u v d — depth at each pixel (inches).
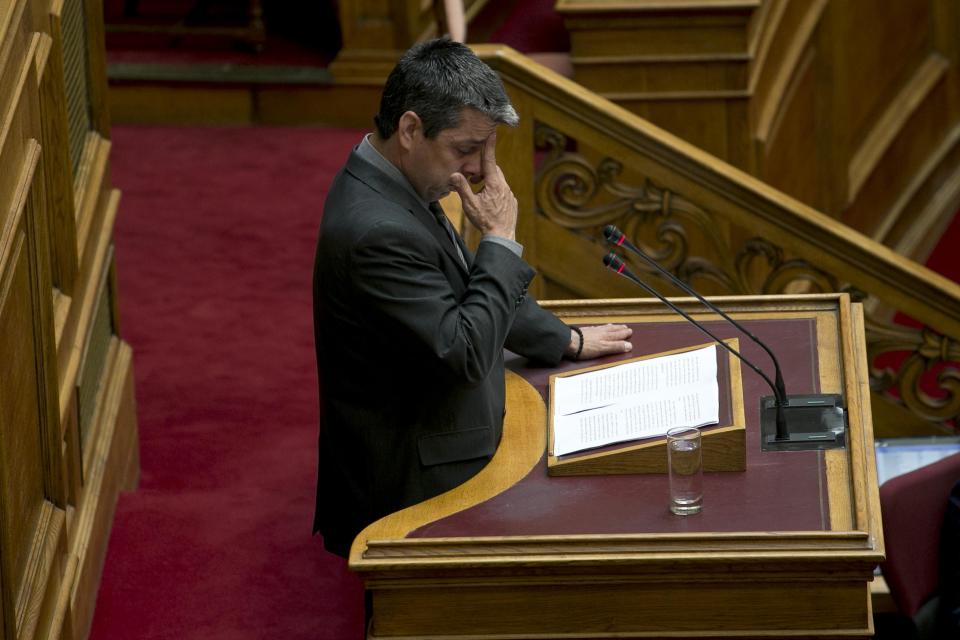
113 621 581.9
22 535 483.2
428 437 494.0
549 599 444.8
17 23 474.0
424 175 482.3
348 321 483.2
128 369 715.4
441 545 440.8
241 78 1151.0
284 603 594.9
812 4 1101.7
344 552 523.8
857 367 538.6
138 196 1042.1
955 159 1243.2
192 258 962.7
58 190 560.4
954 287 836.0
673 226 837.2
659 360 534.9
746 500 459.8
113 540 637.3
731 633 443.8
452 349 469.1
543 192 837.8
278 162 1093.8
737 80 958.4
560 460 486.6
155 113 1167.0
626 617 445.4
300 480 718.5
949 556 634.2
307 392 820.6
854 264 834.8
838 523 444.1
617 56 957.8
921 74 1203.9
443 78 466.6
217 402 807.7
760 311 582.9
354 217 474.9
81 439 602.9
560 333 557.9
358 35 1143.6
